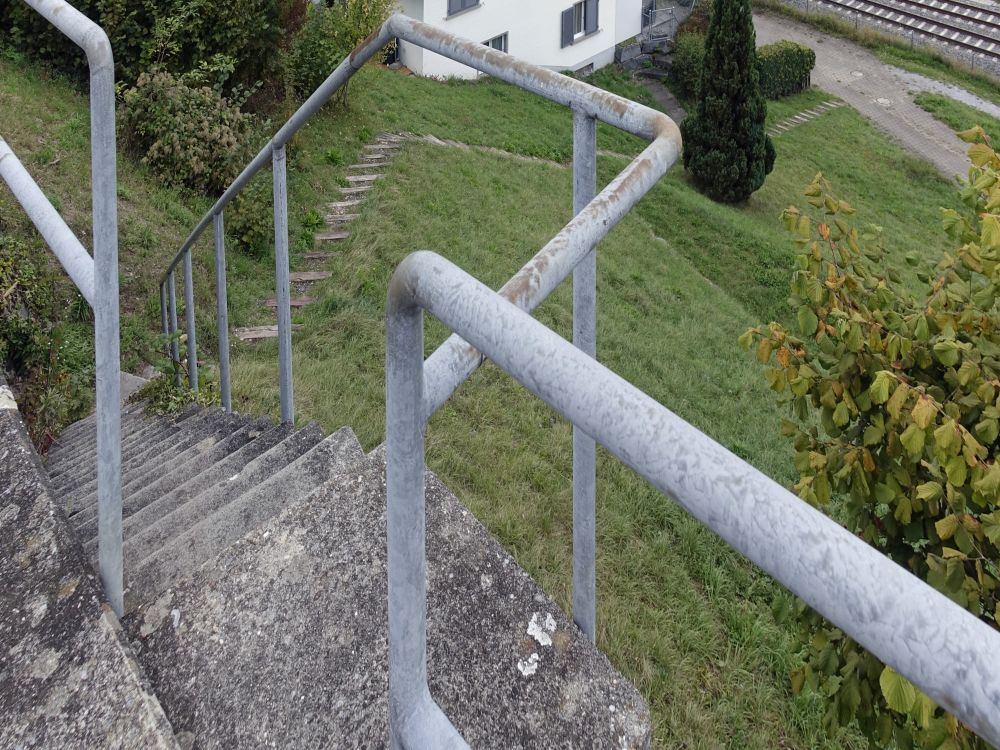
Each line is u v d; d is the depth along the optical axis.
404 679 0.87
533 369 0.58
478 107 17.31
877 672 2.77
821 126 23.70
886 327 3.08
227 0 11.62
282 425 3.14
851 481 3.03
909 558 3.04
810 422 9.43
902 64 27.52
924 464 2.74
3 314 5.30
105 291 1.46
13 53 11.12
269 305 9.32
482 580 1.63
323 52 13.28
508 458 6.45
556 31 21.83
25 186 1.85
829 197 3.31
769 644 5.27
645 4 24.92
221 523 2.09
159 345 6.79
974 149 3.11
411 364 0.76
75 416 5.42
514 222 12.61
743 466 0.47
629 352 9.87
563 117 18.41
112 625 1.46
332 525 1.73
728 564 5.90
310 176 12.01
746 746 4.57
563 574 5.21
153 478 3.47
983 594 2.58
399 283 0.72
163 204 10.00
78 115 10.43
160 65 11.22
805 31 29.42
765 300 14.48
